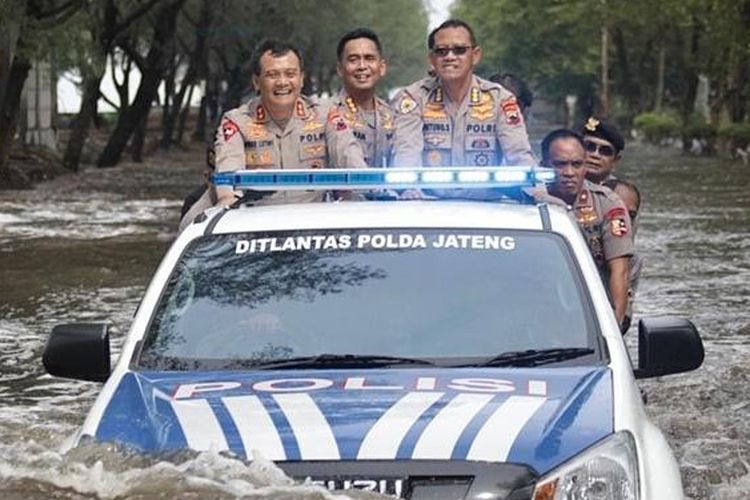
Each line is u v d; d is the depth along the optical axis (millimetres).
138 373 10203
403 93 15461
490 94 15367
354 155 14656
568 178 15219
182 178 70062
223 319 10664
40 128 78688
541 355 10203
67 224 42531
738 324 22891
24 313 24766
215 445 8922
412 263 10992
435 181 11547
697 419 15570
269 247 11281
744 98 103375
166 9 76438
